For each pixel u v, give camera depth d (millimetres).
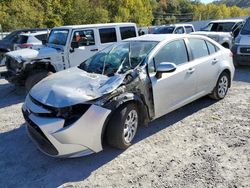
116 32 8727
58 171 3803
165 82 4723
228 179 3482
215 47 6121
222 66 6098
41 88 4258
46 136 3660
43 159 4121
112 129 4027
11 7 36562
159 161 3945
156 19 98688
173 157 4035
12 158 4184
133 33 9164
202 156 4031
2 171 3852
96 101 3828
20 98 7422
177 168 3760
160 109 4750
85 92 3908
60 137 3615
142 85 4363
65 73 4805
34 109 3904
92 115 3756
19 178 3682
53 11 45250
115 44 5582
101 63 5004
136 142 4492
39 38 11977
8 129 5262
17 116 5961
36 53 7449
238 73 9547
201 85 5613
